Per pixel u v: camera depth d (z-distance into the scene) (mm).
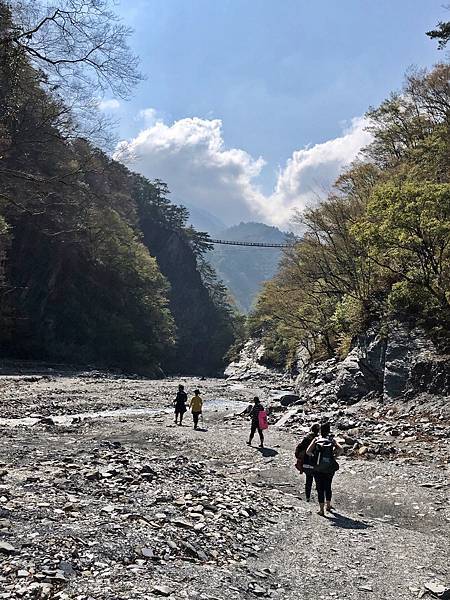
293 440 20969
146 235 153875
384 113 48094
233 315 165250
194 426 23766
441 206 23906
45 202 28094
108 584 6066
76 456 14156
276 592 6926
